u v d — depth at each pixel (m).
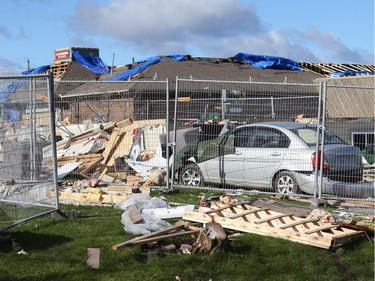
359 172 11.43
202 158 12.70
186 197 11.48
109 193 11.19
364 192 11.21
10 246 7.17
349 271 6.68
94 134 15.59
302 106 17.62
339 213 10.01
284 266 6.66
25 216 8.45
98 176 14.20
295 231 7.62
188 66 41.81
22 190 8.77
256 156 11.99
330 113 25.66
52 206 8.91
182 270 6.45
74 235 7.77
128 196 10.58
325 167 11.12
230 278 6.34
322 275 6.51
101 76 44.03
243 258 6.84
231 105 17.11
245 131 12.30
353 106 25.31
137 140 15.09
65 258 6.71
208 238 6.96
